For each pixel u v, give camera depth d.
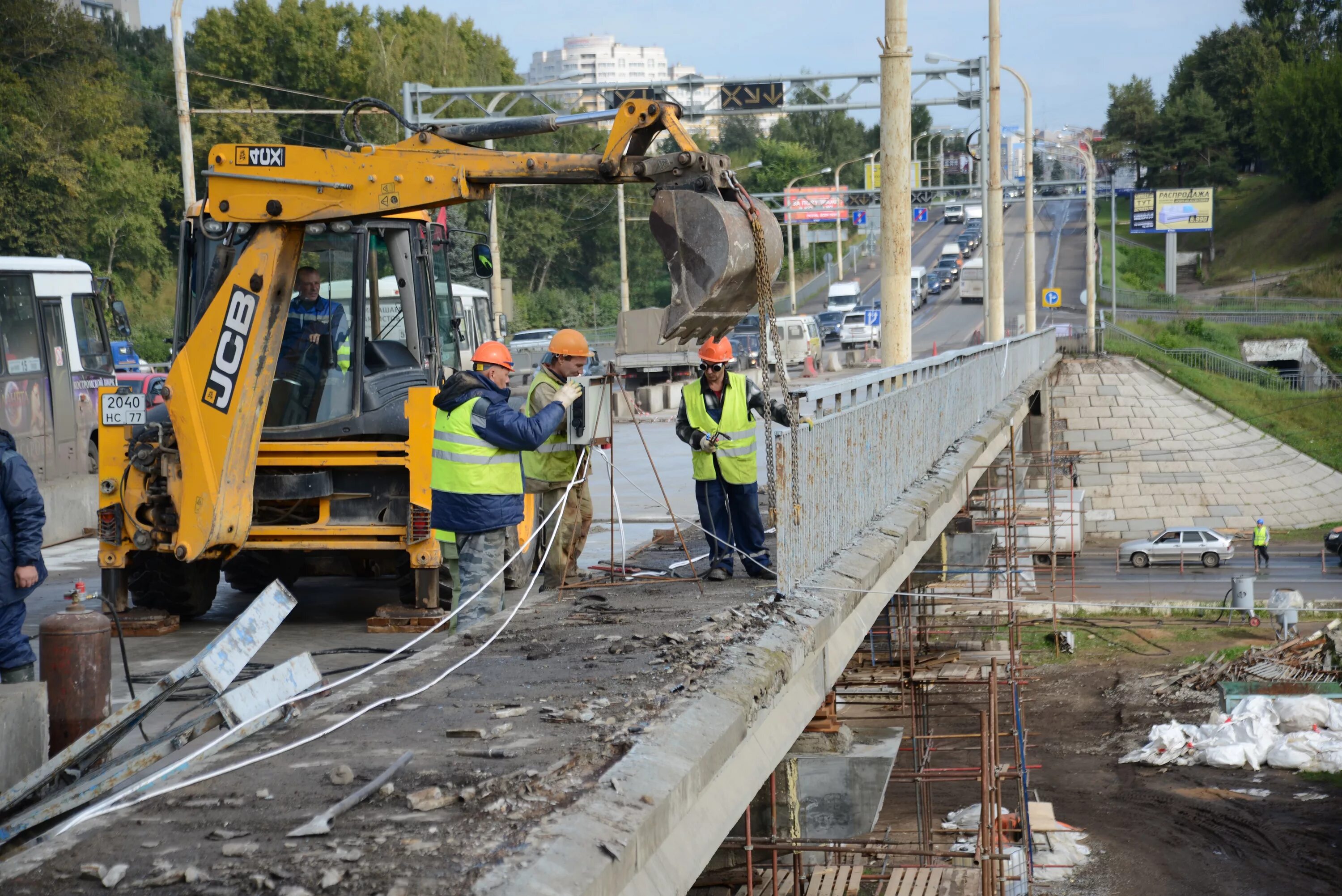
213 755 8.84
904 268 24.05
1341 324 125.62
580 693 10.33
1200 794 38.19
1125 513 83.81
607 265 165.00
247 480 16.72
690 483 39.00
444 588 18.69
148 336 100.19
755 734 10.76
